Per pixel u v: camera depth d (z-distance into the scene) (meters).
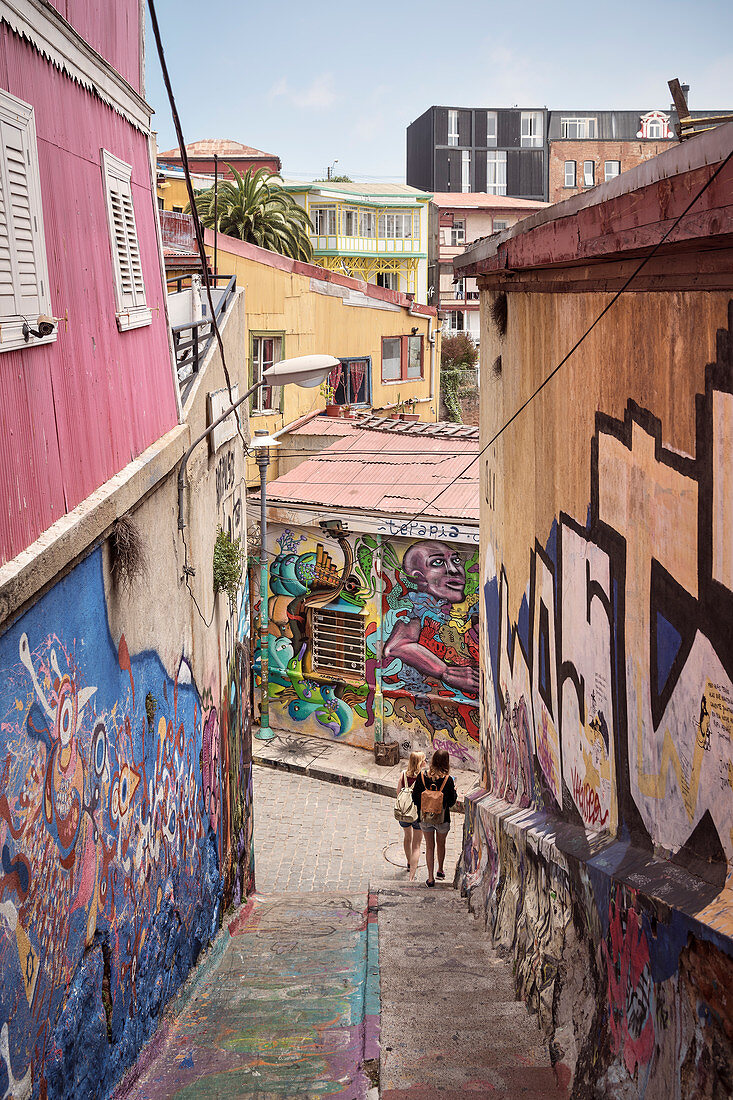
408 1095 5.20
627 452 5.12
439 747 15.46
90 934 4.93
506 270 7.51
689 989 3.82
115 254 6.04
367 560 15.53
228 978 7.88
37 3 4.68
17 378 4.22
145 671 6.23
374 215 45.53
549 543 7.05
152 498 6.55
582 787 6.24
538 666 7.55
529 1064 5.63
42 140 4.76
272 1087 5.54
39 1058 4.15
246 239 30.41
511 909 7.63
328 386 23.64
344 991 7.38
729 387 3.81
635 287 4.85
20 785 3.98
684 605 4.35
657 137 68.12
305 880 12.56
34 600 4.17
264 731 16.77
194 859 7.86
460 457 16.81
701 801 4.22
